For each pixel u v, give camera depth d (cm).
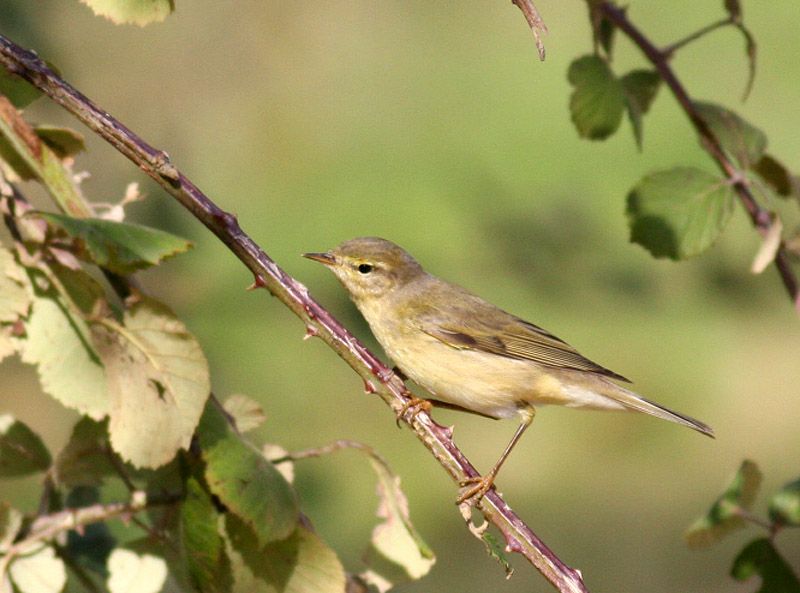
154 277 1253
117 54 1335
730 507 526
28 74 381
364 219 1592
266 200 1559
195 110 1479
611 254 1677
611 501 1667
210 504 423
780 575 525
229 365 1324
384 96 1684
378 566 476
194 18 1477
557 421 1809
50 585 449
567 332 1647
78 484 464
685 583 1530
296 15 1598
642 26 1816
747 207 580
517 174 1677
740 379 1744
